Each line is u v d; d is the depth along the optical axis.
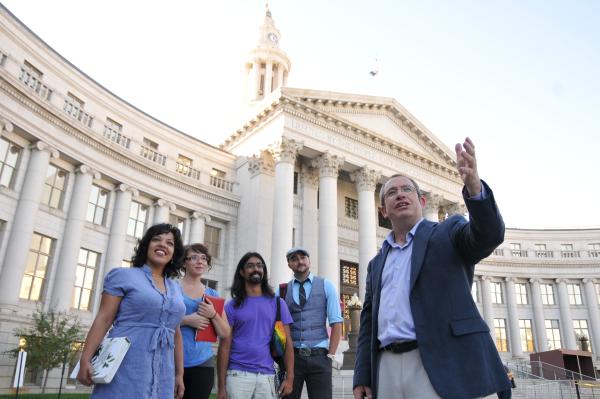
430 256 3.71
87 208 25.81
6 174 22.06
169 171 30.45
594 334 51.88
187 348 6.27
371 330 4.41
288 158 30.86
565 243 58.59
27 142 23.08
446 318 3.48
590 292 53.53
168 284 5.04
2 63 22.25
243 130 35.12
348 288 35.84
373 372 3.93
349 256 36.84
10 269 21.02
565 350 36.72
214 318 6.16
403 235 4.16
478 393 3.21
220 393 6.22
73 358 19.73
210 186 32.66
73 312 24.34
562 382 30.02
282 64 53.97
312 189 35.31
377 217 40.34
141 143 29.69
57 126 24.12
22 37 24.31
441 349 3.42
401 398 3.60
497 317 52.53
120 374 4.29
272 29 56.47
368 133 35.06
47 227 23.72
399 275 3.91
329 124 33.50
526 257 55.31
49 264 23.72
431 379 3.34
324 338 7.13
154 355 4.52
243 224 32.94
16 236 21.59
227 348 6.34
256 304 6.61
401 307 3.75
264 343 6.45
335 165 32.69
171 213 31.23
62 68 26.67
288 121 31.72
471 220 3.29
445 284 3.59
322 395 6.84
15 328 20.44
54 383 21.34
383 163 35.97
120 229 27.34
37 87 23.92
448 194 40.47
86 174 25.77
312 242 33.81
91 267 26.08
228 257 32.72
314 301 7.28
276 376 6.82
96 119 27.20
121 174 27.92
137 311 4.57
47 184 24.28
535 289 53.84
